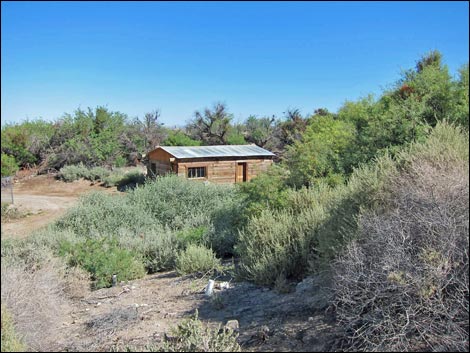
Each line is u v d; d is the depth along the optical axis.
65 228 10.03
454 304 2.98
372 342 3.04
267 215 6.05
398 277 2.98
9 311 3.66
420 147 4.41
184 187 11.99
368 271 3.30
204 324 4.13
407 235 3.27
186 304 4.96
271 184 7.45
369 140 7.11
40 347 3.88
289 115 27.72
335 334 3.37
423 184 3.57
